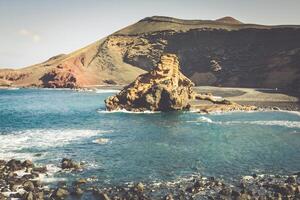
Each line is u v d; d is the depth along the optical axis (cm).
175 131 6372
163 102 9200
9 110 10519
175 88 9394
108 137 5844
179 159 4456
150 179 3684
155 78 9662
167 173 3884
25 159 4409
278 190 3341
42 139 5662
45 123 7531
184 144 5306
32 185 3388
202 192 3294
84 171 3944
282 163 4281
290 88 17225
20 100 14475
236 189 3394
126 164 4228
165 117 8144
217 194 3244
